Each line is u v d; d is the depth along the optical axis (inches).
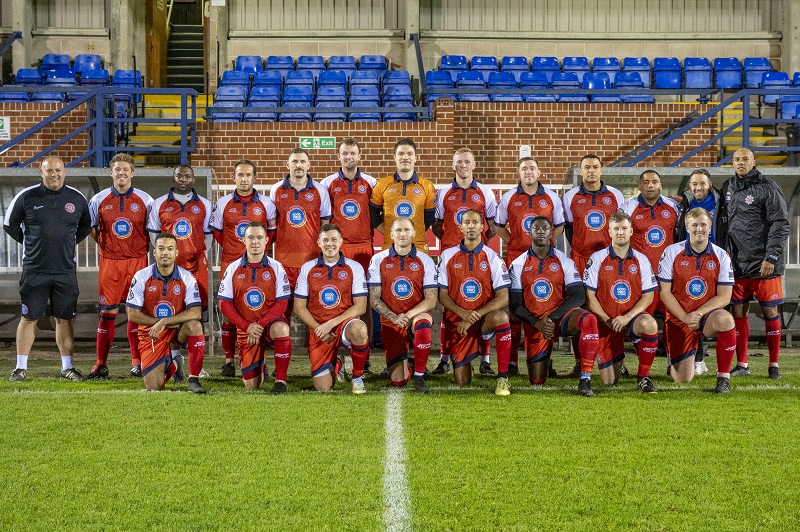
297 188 286.0
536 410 213.3
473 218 249.1
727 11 572.7
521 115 459.2
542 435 185.9
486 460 166.4
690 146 462.9
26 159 453.1
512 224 286.2
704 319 247.0
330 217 286.8
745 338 274.2
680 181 365.4
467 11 568.7
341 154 283.1
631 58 557.3
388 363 253.3
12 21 551.5
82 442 179.8
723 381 240.8
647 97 507.8
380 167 443.5
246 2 566.3
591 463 164.7
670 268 254.2
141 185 352.2
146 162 463.5
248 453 171.5
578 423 197.9
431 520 133.9
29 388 248.8
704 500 143.2
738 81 550.9
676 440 181.8
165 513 136.6
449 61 551.8
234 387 253.8
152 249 302.7
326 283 249.1
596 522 133.3
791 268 370.0
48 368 296.4
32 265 262.1
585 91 459.5
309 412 210.8
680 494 146.3
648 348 240.5
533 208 283.6
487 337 258.5
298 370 295.7
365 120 482.0
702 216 249.4
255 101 496.1
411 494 146.2
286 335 243.1
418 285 250.4
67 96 494.3
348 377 274.4
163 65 662.5
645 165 462.9
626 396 234.1
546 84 519.2
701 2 572.7
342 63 552.7
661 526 131.7
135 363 276.5
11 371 288.5
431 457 168.6
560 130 461.1
